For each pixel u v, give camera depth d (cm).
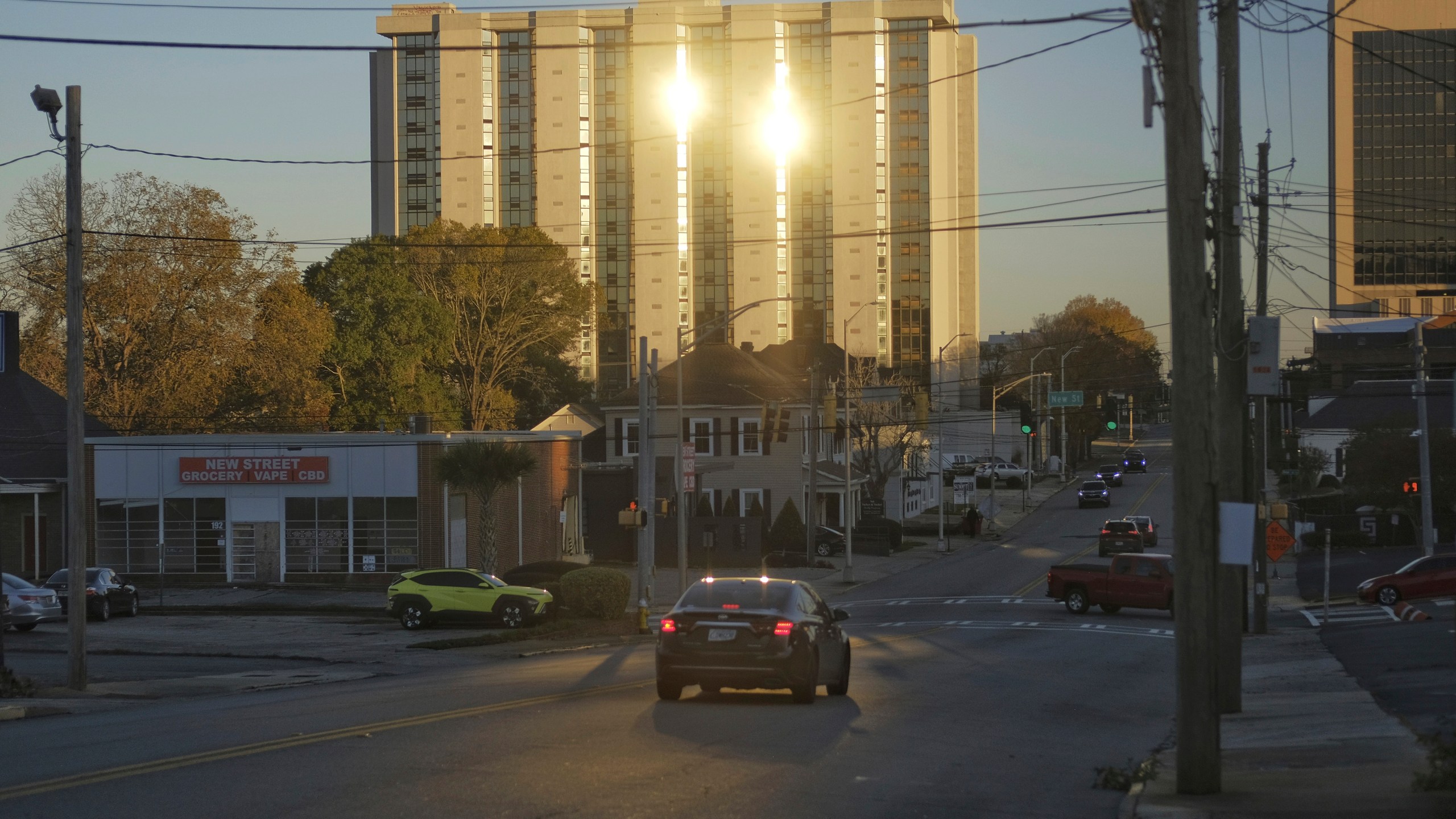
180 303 6278
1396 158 14962
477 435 5450
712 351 7462
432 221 14162
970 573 6219
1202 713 1091
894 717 1644
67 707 1880
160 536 5250
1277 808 995
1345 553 6506
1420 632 3034
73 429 2358
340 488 5219
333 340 7375
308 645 3350
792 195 14100
